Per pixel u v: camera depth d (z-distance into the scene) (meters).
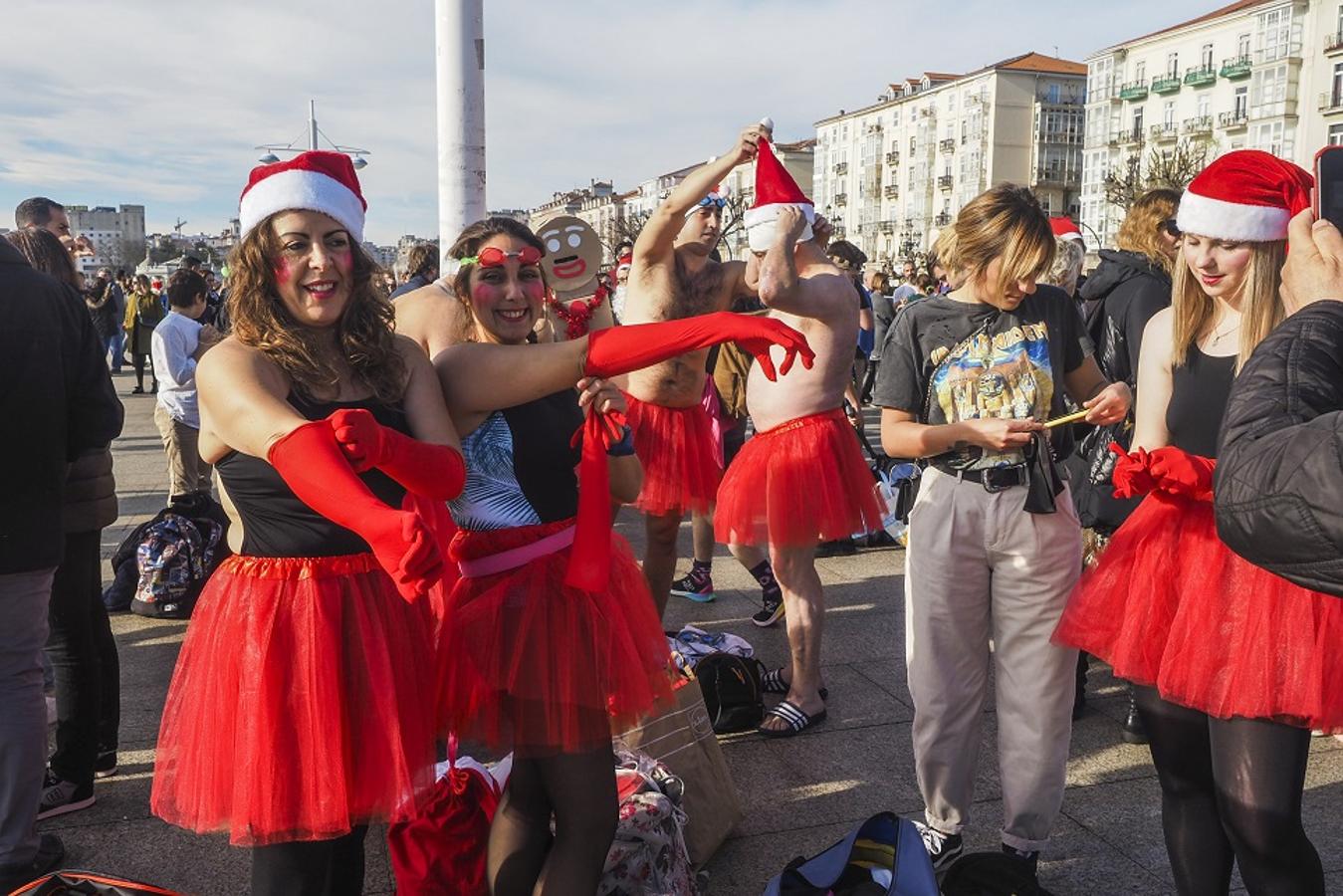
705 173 3.91
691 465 4.18
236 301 2.04
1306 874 2.09
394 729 1.96
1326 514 1.38
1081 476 3.88
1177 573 2.26
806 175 100.81
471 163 5.73
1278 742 2.08
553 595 2.14
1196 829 2.34
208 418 2.00
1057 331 2.91
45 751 2.79
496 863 2.26
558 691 2.06
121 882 2.16
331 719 1.92
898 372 2.94
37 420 2.67
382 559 1.64
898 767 3.60
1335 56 49.69
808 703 3.91
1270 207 2.16
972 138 73.38
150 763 3.65
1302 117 51.75
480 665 2.09
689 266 4.25
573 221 3.95
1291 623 2.02
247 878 2.94
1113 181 50.06
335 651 1.95
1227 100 56.00
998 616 2.83
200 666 2.00
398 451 1.83
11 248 2.74
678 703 3.05
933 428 2.81
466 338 2.52
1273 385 1.63
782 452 3.71
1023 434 2.67
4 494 2.64
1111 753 3.73
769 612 5.07
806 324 3.71
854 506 3.77
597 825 2.13
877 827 2.57
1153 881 2.91
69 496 3.17
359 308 2.12
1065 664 2.77
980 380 2.84
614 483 2.49
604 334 2.13
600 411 2.12
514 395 2.17
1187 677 2.14
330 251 2.05
